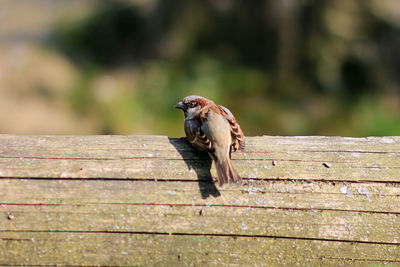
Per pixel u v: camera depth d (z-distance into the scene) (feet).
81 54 69.62
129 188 15.72
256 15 65.31
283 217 15.42
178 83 60.64
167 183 16.01
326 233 15.23
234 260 14.79
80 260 14.57
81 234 14.79
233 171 16.26
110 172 16.06
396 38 70.18
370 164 16.92
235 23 66.18
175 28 67.15
